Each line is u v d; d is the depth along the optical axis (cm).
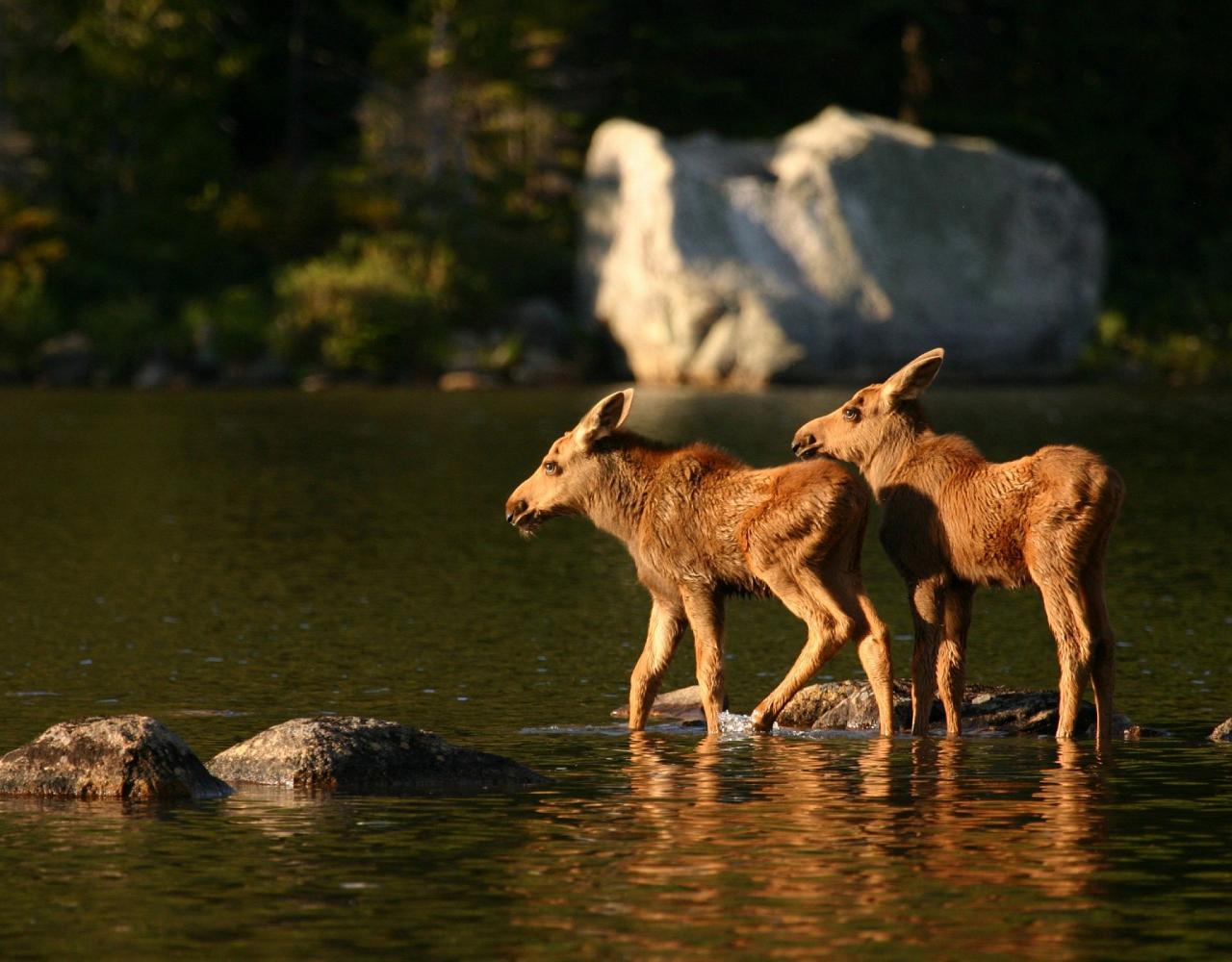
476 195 18788
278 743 2922
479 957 2033
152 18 17838
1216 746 3241
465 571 5628
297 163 19888
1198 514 6944
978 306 15988
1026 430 10756
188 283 17988
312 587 5309
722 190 15875
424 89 18450
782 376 15238
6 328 15812
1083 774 2972
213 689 3834
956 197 16288
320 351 15975
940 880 2314
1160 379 17088
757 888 2284
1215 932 2108
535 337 16825
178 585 5322
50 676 3969
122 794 2794
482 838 2536
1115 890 2270
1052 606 3325
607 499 3525
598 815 2675
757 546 3384
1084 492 3297
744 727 3469
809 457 3631
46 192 18212
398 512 7112
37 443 9962
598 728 3447
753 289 15375
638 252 15850
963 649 3450
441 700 3728
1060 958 2025
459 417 11944
